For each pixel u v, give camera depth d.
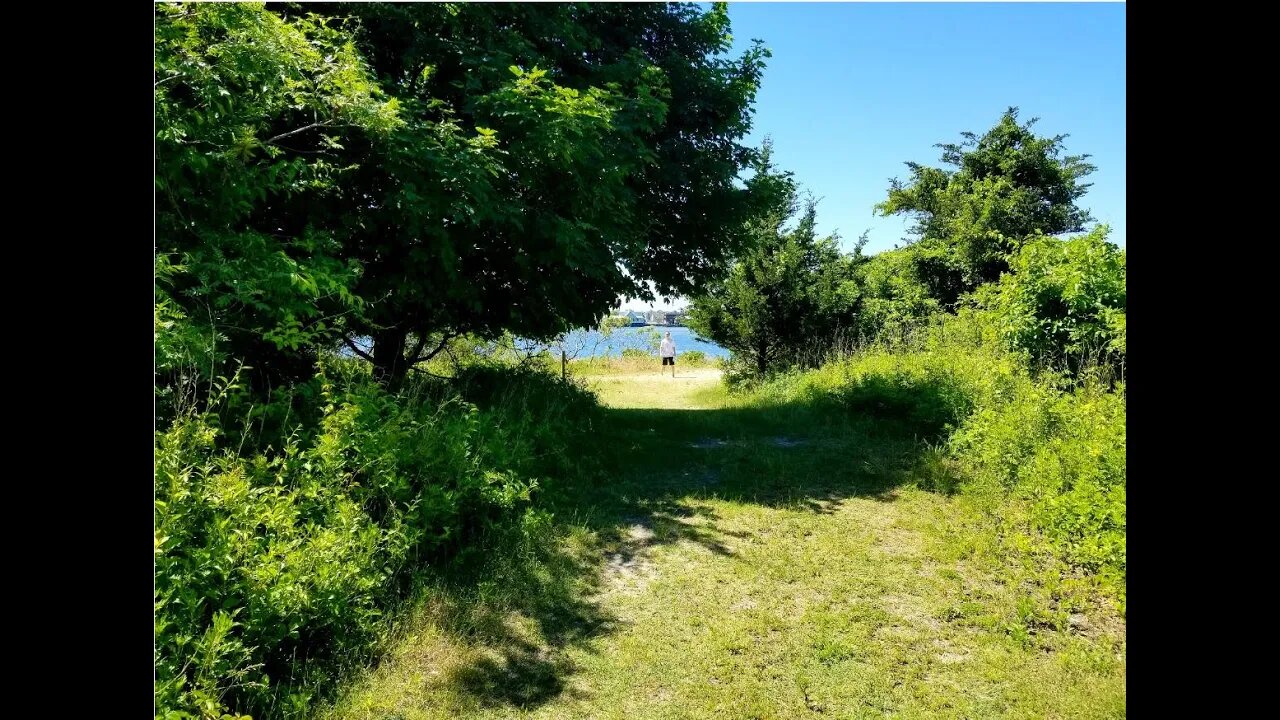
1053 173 20.19
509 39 7.38
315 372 5.44
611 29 9.78
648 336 29.73
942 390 8.50
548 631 3.79
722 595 4.25
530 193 7.23
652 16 10.30
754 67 11.22
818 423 9.43
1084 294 8.02
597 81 8.66
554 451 6.73
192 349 3.44
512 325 8.73
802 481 6.79
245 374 4.57
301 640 3.25
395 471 4.31
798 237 16.66
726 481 6.86
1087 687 3.19
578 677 3.37
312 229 5.11
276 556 3.13
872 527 5.46
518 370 9.72
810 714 3.05
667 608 4.08
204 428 3.16
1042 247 8.89
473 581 4.27
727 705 3.12
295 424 4.39
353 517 3.63
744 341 16.94
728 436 9.05
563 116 6.30
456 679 3.28
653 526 5.51
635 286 10.61
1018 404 6.61
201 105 4.08
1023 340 8.64
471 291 7.16
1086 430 5.42
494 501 4.86
